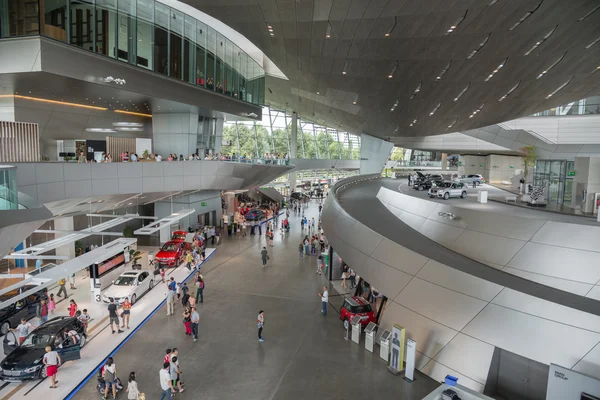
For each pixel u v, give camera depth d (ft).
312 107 149.69
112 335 52.75
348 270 80.33
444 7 52.34
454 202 84.64
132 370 44.37
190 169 93.91
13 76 59.72
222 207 147.33
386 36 64.08
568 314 34.47
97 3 66.59
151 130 120.26
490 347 38.01
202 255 92.89
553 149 140.05
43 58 56.65
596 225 41.73
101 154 81.46
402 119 120.06
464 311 40.88
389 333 47.32
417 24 58.34
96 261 51.11
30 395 38.68
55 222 84.33
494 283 40.04
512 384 37.88
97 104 87.97
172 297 61.46
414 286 46.80
